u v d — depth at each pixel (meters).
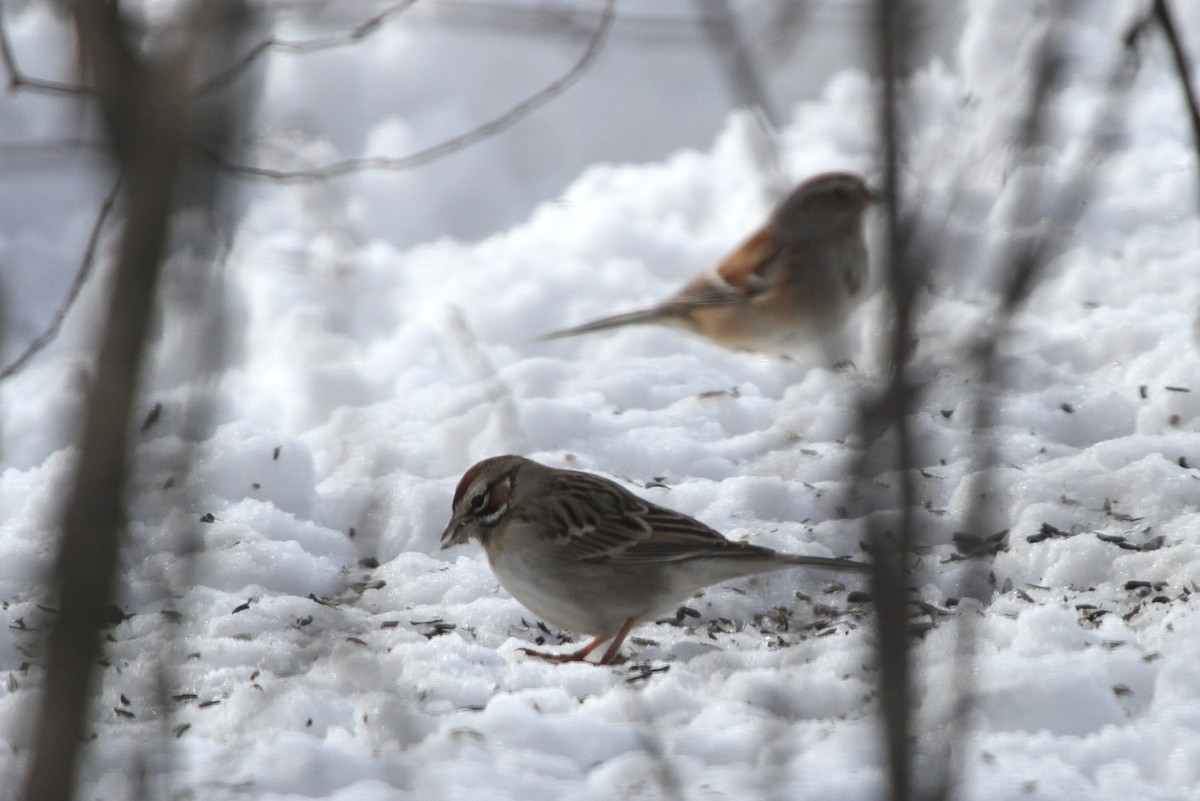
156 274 3.13
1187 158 18.52
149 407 9.48
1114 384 14.48
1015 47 10.95
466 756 7.48
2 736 7.82
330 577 11.59
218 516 12.32
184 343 3.94
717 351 16.97
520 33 12.80
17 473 13.62
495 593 11.38
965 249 4.91
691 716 8.10
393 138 23.94
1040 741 7.39
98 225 11.23
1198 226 17.39
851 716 8.20
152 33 3.51
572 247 19.16
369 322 18.09
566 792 6.97
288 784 7.08
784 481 12.95
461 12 12.68
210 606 10.51
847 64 20.47
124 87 3.30
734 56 3.69
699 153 24.89
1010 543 11.23
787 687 8.40
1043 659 8.23
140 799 5.18
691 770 7.19
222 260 4.13
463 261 19.34
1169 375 14.08
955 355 4.32
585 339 17.45
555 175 24.58
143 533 10.29
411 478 13.41
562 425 14.54
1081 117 17.73
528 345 17.52
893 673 3.49
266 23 4.96
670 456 13.98
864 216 16.31
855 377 3.54
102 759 7.20
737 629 10.55
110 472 3.21
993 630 8.97
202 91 3.50
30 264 19.78
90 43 3.41
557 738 7.68
